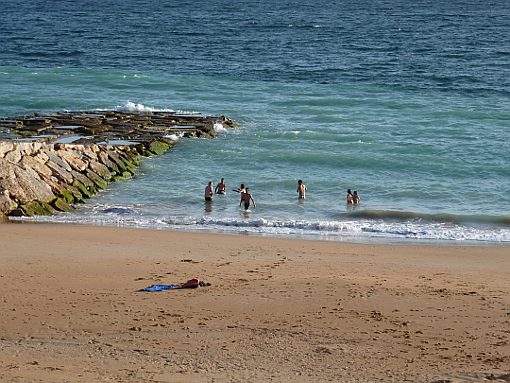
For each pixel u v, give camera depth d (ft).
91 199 183.21
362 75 386.93
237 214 173.78
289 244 143.43
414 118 276.00
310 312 98.58
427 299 104.63
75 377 74.74
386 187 196.95
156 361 81.61
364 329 92.73
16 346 85.87
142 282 111.75
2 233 145.79
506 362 82.43
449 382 75.51
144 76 371.97
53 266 120.37
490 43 543.80
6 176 171.12
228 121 264.93
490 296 106.93
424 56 467.11
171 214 172.35
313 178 204.13
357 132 253.24
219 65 419.33
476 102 312.50
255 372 78.74
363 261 129.49
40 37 582.35
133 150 219.61
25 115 278.05
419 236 153.58
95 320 94.94
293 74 387.34
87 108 295.69
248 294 105.81
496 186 198.08
